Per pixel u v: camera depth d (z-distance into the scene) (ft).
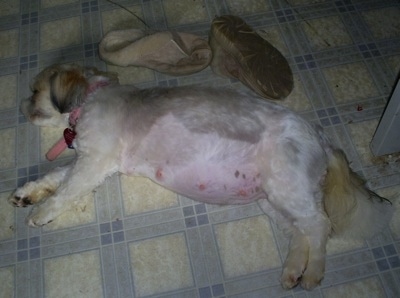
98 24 4.02
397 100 2.77
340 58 3.72
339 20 3.94
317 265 2.71
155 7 4.10
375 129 3.36
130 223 3.05
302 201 2.65
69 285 2.86
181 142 2.73
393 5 3.99
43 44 3.91
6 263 2.93
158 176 2.85
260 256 2.91
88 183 2.95
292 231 2.87
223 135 2.68
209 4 4.10
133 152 2.88
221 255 2.92
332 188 2.70
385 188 3.12
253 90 3.50
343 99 3.51
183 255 2.93
